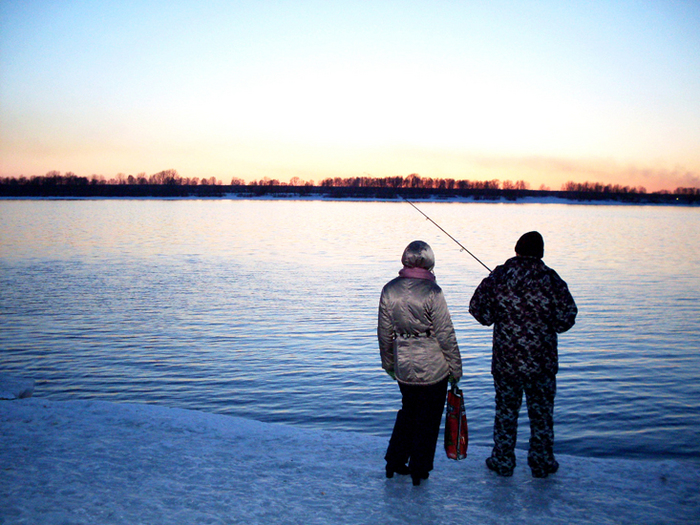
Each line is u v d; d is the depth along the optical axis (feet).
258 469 11.71
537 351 10.48
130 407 16.15
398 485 10.88
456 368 10.54
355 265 106.42
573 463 11.98
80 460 12.01
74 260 112.37
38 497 10.10
